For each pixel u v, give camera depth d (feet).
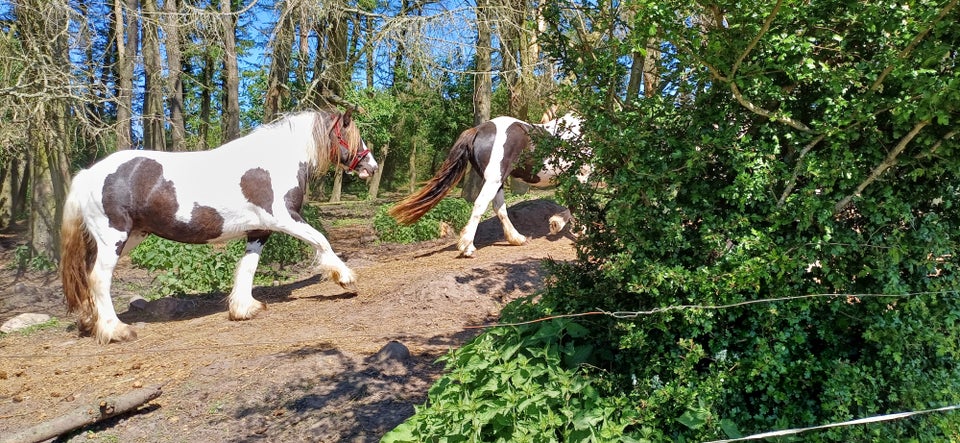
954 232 10.07
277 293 28.71
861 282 10.48
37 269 42.75
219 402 15.49
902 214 9.70
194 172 22.97
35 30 35.06
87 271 22.21
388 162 111.24
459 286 23.35
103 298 22.03
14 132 33.86
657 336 10.95
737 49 9.24
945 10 8.12
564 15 12.00
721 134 10.00
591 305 11.79
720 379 10.05
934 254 9.83
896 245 9.71
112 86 37.60
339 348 18.56
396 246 40.55
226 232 23.70
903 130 9.36
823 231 9.92
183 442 13.78
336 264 25.29
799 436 10.00
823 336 10.37
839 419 9.73
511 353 11.59
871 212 9.96
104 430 14.65
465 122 78.64
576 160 11.55
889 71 8.77
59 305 32.04
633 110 11.09
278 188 24.11
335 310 23.93
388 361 16.53
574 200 11.53
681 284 9.87
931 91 8.31
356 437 12.97
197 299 28.66
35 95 30.27
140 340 22.24
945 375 10.29
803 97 10.22
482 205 30.71
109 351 20.93
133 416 15.24
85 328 23.73
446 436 10.53
